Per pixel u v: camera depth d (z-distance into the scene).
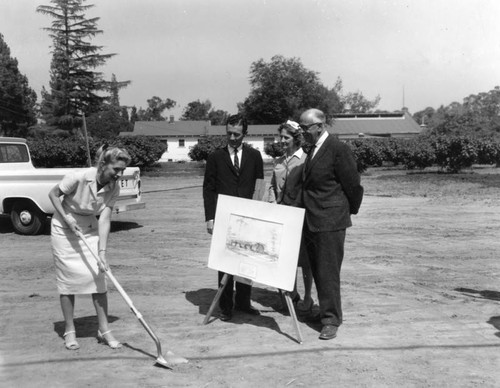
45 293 6.60
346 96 118.75
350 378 4.06
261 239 5.00
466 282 7.14
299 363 4.35
